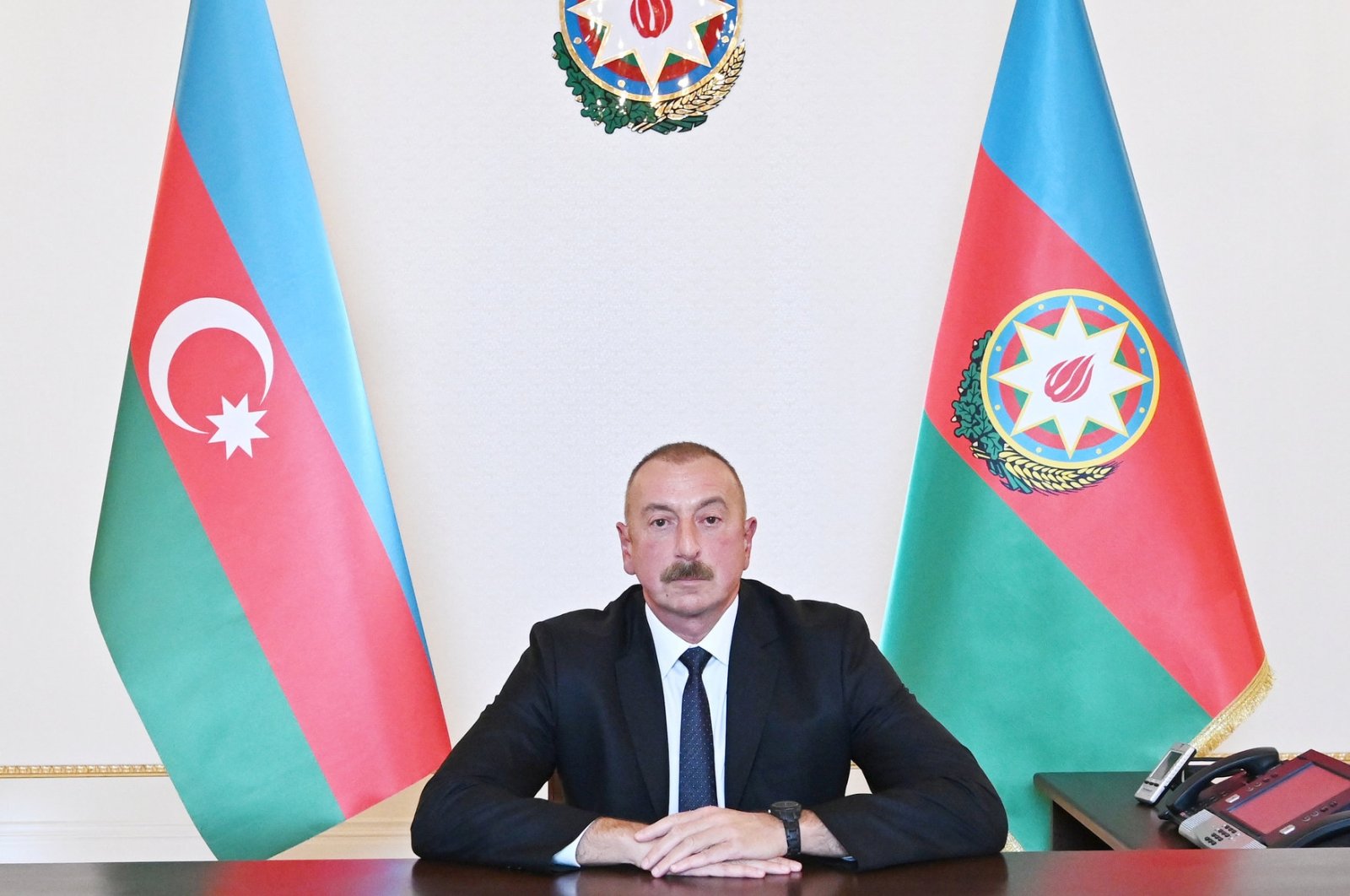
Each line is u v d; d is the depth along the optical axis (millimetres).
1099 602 2539
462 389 2891
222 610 2486
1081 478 2561
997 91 2656
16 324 2838
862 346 2910
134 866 1410
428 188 2887
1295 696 2846
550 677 1914
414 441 2893
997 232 2621
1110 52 2863
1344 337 2850
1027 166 2609
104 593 2459
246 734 2484
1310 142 2855
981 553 2594
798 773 1871
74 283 2846
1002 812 1604
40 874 1365
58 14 2840
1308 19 2850
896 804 1514
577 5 2879
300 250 2570
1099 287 2572
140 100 2857
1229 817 1908
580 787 1889
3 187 2836
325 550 2527
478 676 2908
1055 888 1271
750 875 1400
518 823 1513
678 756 1898
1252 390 2855
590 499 2902
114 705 2857
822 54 2900
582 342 2898
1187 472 2543
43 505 2844
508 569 2902
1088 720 2539
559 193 2889
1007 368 2594
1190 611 2512
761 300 2902
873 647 1992
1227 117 2855
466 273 2889
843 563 2918
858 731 1903
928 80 2900
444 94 2887
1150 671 2518
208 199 2529
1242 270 2857
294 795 2490
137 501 2477
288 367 2537
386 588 2572
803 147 2902
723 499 1911
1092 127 2596
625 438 2902
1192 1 2857
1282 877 1289
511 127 2889
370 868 1432
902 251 2908
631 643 1969
